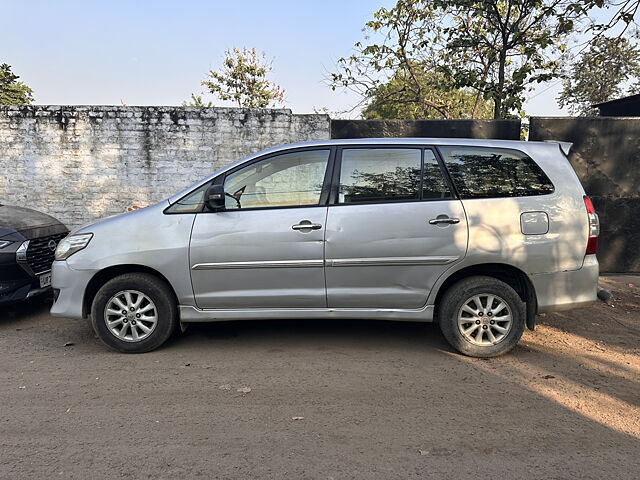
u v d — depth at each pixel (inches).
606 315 210.2
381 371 151.2
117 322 164.6
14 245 198.1
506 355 165.5
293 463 103.3
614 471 101.1
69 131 300.0
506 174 161.5
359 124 289.4
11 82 695.7
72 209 306.3
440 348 171.2
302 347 171.8
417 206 157.9
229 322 200.8
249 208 161.5
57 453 106.7
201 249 159.3
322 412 125.3
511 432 116.2
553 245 157.0
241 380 144.5
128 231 161.9
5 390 138.0
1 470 100.3
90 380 144.6
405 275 159.0
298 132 303.0
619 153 273.0
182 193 164.9
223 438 113.0
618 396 135.6
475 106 439.8
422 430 116.8
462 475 99.5
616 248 279.3
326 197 161.0
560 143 167.8
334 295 160.4
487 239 156.2
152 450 107.9
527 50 313.9
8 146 299.9
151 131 301.4
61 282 164.7
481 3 322.3
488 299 160.7
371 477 98.7
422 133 286.8
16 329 194.5
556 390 139.1
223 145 303.6
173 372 150.3
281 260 158.6
